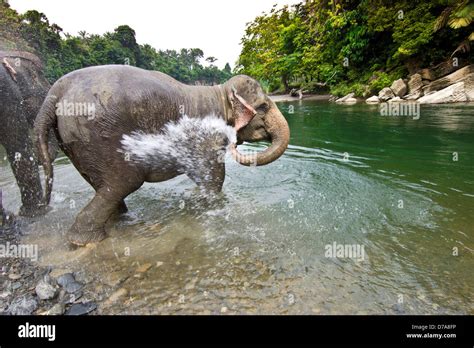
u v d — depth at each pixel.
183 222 3.94
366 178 5.07
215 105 3.99
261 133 4.31
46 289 2.66
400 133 8.43
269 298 2.57
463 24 15.48
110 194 3.41
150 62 66.25
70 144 3.22
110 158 3.23
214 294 2.64
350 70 24.36
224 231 3.66
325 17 27.30
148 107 3.30
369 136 8.39
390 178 5.03
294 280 2.78
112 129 3.14
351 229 3.59
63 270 3.02
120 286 2.77
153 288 2.73
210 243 3.42
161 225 3.88
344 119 12.02
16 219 4.13
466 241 3.25
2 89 3.94
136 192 5.00
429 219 3.71
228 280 2.80
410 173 5.21
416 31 18.38
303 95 29.88
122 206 4.17
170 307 2.51
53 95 3.21
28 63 5.12
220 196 4.44
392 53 21.16
